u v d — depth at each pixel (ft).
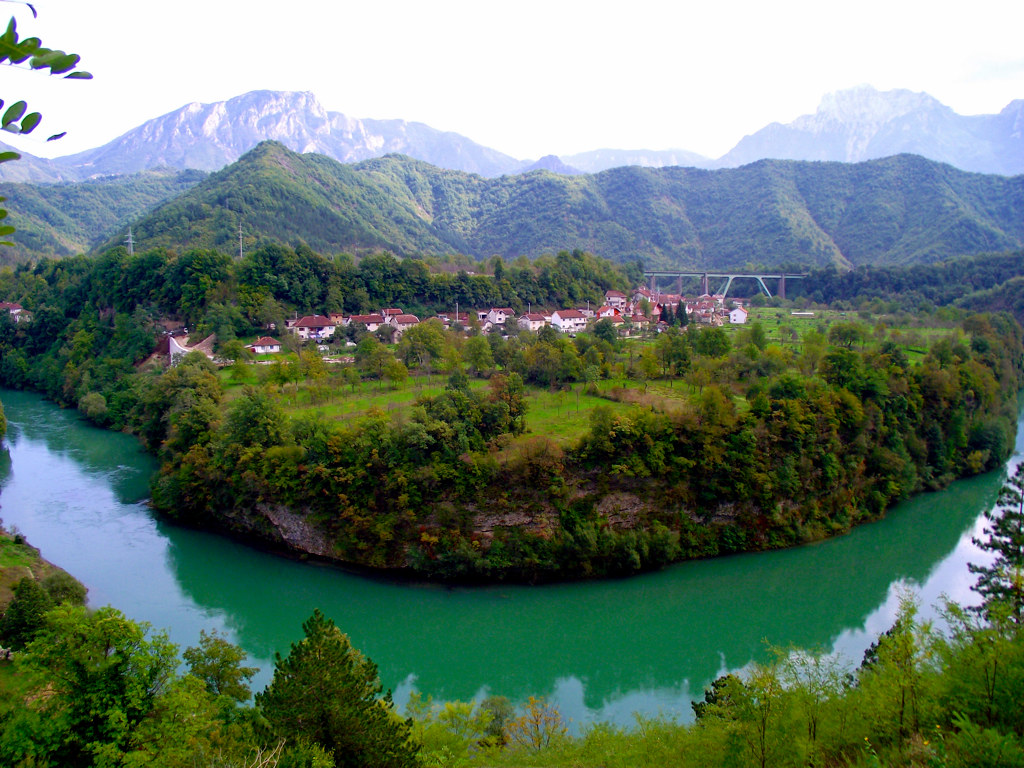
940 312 524.52
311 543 220.64
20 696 100.63
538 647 181.16
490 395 241.14
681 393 299.99
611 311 544.62
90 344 449.06
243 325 410.11
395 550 210.79
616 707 156.35
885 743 83.51
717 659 177.17
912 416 290.97
